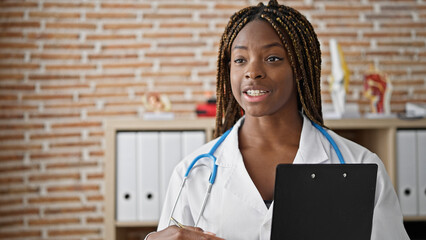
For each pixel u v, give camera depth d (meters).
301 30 1.14
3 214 3.11
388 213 1.08
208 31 3.21
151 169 2.59
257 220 1.09
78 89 3.17
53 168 3.16
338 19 3.22
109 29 3.19
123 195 2.59
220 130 1.35
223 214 1.11
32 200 3.14
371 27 3.23
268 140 1.17
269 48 1.08
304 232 0.94
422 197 2.65
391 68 3.21
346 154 1.16
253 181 1.14
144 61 3.19
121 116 3.17
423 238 2.82
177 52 3.20
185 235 1.02
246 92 1.09
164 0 3.21
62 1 3.18
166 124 2.59
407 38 3.23
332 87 2.78
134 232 3.07
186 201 1.19
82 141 3.17
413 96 3.21
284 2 3.22
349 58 3.21
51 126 3.16
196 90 3.19
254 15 1.13
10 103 3.14
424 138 2.65
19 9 3.15
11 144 3.14
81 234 3.15
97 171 3.17
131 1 3.20
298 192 0.92
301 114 1.25
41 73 3.16
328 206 0.93
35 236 3.13
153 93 3.12
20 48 3.15
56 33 3.17
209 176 1.18
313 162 1.14
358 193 0.93
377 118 2.61
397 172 2.64
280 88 1.08
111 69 3.18
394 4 3.23
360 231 0.95
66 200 3.16
